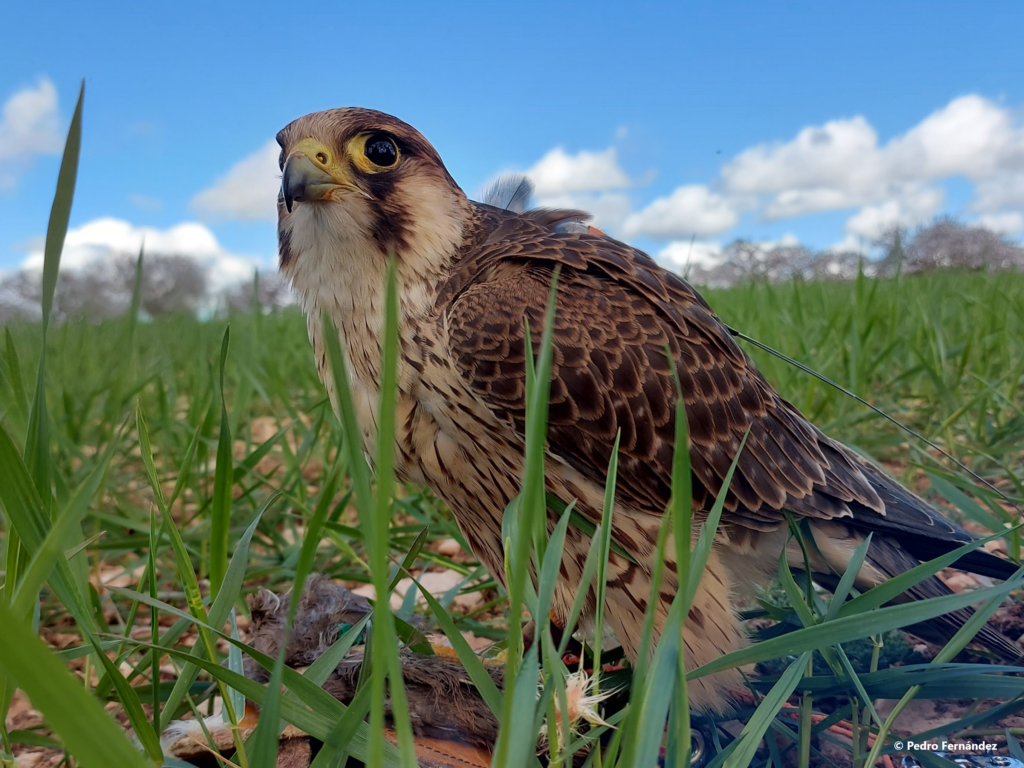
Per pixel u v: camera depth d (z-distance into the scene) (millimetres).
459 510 277
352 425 97
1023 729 205
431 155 289
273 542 387
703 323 274
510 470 256
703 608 250
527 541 107
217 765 183
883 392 543
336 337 95
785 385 520
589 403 247
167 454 471
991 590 151
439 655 215
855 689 194
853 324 501
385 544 93
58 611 326
